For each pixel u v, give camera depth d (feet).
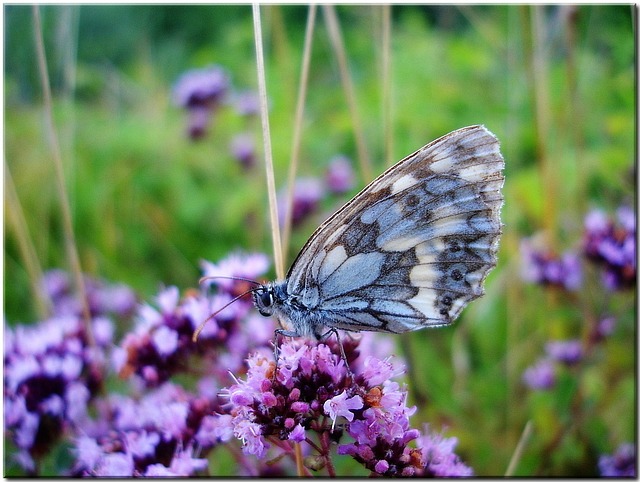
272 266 0.48
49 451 0.35
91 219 0.53
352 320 0.30
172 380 0.36
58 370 0.35
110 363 0.39
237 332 0.34
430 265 0.30
